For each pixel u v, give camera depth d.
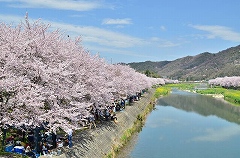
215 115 64.44
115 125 35.62
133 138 39.25
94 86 28.67
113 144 30.47
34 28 22.39
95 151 25.06
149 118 57.06
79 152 22.23
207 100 96.44
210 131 46.44
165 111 68.50
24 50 19.56
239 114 66.62
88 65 29.77
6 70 17.44
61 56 23.88
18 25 21.52
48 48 21.98
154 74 196.12
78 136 25.69
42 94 18.83
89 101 28.25
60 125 19.02
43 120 18.84
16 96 16.91
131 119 45.94
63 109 20.00
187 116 61.69
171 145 36.59
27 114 17.67
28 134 22.64
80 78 26.86
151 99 86.50
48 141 21.98
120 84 45.34
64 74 20.36
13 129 22.55
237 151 34.97
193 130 46.75
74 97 23.95
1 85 16.17
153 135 41.78
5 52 17.98
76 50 28.59
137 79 73.25
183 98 102.06
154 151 33.31
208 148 36.06
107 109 36.12
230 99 95.56
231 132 46.22
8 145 19.20
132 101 60.41
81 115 24.25
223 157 32.47
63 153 20.47
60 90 20.47
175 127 48.81
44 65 19.44
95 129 29.41
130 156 30.62
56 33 23.98
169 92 129.88
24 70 19.00
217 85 181.62
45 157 18.92
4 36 19.30
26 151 18.80
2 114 16.88
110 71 45.66
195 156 32.41
